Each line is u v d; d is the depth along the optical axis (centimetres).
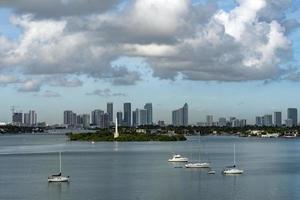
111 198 16475
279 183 19738
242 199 16188
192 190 18012
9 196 17050
